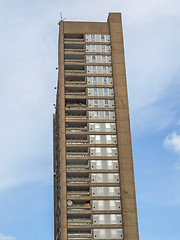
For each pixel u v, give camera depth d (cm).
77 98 10019
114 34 10675
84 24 10750
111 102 10075
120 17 10900
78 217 9106
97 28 10756
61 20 10725
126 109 9925
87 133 9700
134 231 8819
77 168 9431
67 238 8744
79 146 9550
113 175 9369
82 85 10131
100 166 9431
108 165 9450
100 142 9656
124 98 10038
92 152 9550
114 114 9956
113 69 10300
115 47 10531
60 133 9706
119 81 10188
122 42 10600
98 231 8850
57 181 10912
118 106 9950
